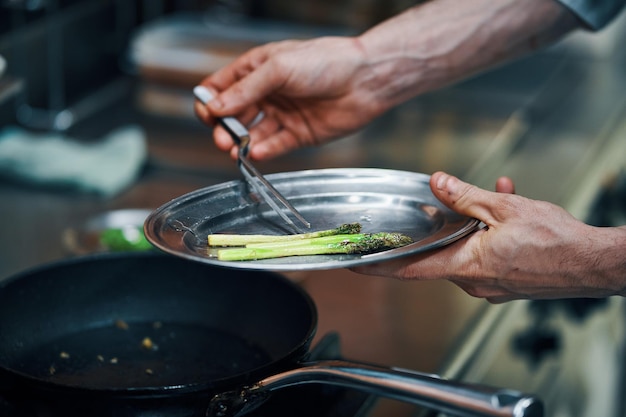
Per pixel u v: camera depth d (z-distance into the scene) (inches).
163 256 49.7
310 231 45.9
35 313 48.2
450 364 53.3
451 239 43.3
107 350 47.9
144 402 41.2
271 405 45.1
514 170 75.4
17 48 75.2
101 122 81.0
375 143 79.7
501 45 56.4
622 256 45.3
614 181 81.4
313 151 76.7
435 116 87.4
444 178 45.8
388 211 47.8
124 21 92.1
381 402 50.3
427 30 55.2
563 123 86.3
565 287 46.6
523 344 64.8
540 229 45.3
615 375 83.7
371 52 54.2
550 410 68.9
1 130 75.2
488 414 38.1
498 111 89.0
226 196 47.3
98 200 68.8
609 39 104.0
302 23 103.0
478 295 47.7
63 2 80.7
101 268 49.4
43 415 42.1
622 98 92.9
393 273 45.4
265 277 48.5
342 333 55.4
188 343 48.6
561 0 55.7
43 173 69.2
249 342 48.6
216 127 52.6
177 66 82.4
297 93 53.4
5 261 60.3
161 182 71.8
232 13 101.3
